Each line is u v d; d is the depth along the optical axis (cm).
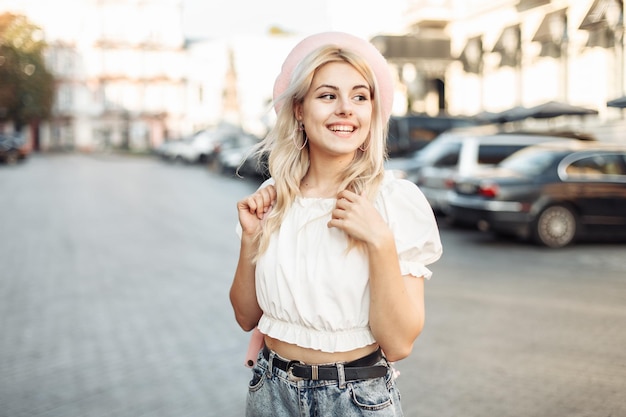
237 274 190
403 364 462
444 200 1198
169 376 447
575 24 1917
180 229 1200
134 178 2594
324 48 174
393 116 1652
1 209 1522
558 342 512
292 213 177
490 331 542
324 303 166
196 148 3619
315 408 169
